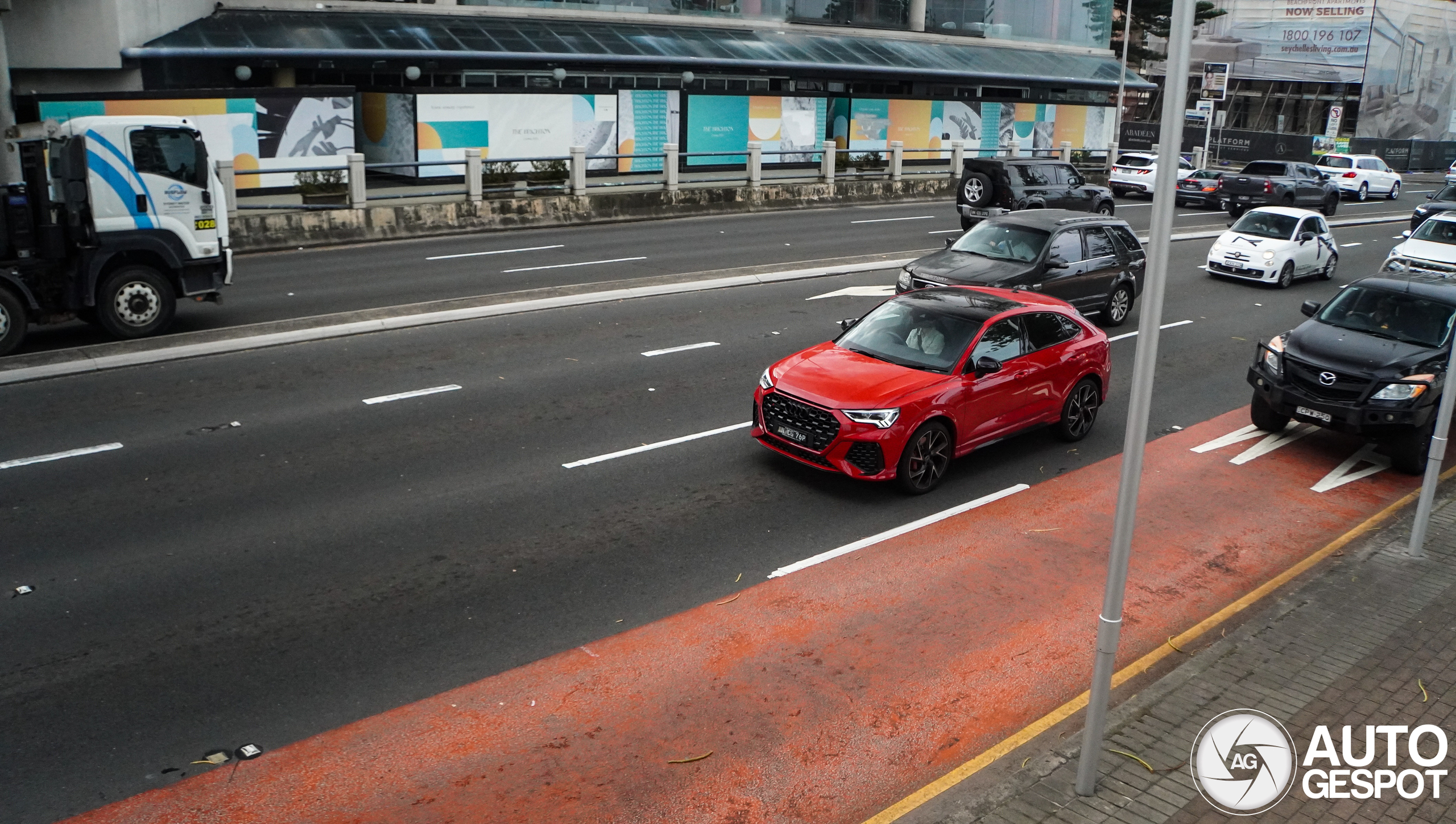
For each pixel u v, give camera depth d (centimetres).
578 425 1170
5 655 679
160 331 1474
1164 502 1040
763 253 2364
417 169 3016
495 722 629
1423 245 2230
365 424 1145
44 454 1027
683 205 3008
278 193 2638
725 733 627
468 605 766
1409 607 794
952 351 1062
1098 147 5031
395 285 1875
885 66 4031
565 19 3597
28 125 2119
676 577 823
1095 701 544
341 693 652
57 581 777
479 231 2600
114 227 1402
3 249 1352
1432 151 6638
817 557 870
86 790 557
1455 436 1302
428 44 3069
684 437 1147
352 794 562
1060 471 1111
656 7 3831
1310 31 6856
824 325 1691
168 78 2797
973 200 2903
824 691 676
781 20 4159
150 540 848
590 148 3347
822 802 569
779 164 3856
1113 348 1680
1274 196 3581
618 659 703
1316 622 765
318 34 2962
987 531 941
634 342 1542
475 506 941
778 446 1033
